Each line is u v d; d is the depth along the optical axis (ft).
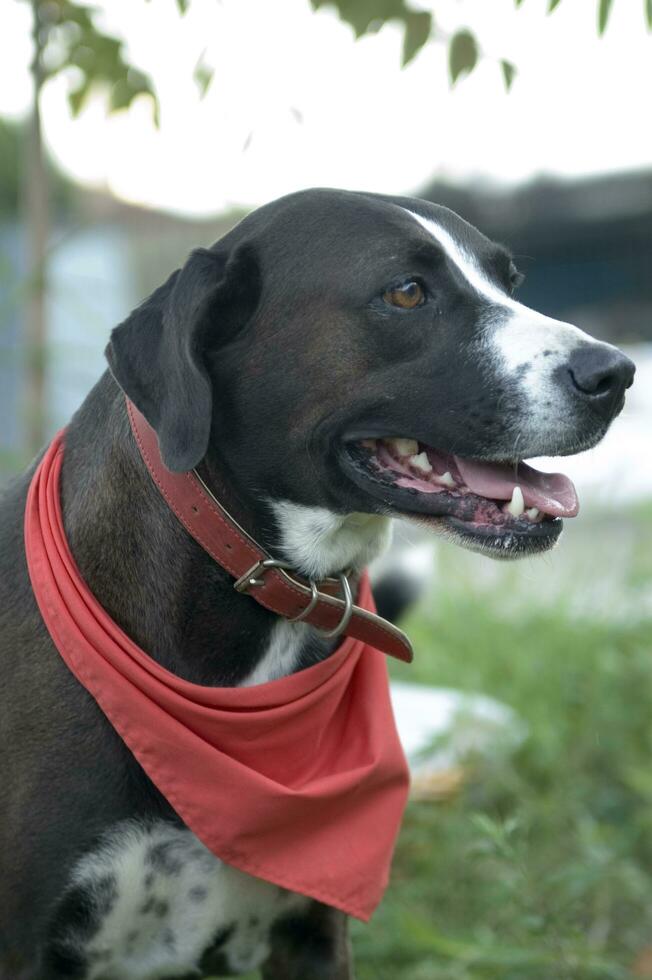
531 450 9.53
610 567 21.15
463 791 15.28
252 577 9.56
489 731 15.85
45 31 14.92
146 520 9.59
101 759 9.27
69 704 9.30
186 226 30.53
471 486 9.85
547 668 18.24
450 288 9.78
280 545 10.00
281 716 9.70
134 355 9.53
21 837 9.21
